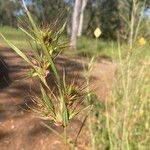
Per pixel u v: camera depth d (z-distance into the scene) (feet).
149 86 13.98
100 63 36.94
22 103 21.45
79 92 2.70
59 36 2.54
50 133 17.93
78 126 17.65
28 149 16.94
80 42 48.03
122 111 9.19
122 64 7.64
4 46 33.81
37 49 2.56
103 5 89.97
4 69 25.68
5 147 16.96
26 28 2.54
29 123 18.99
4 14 80.43
